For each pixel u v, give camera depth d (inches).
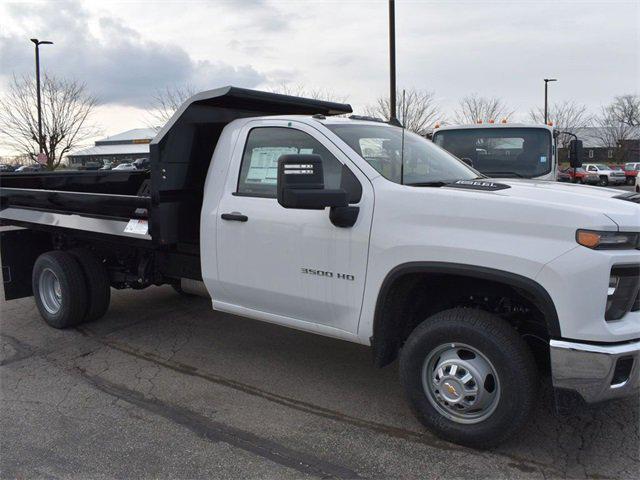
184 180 188.5
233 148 174.6
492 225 122.0
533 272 116.5
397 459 128.2
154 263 211.2
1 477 123.3
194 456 131.1
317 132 155.5
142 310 255.3
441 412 134.1
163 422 148.1
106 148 2233.0
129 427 145.6
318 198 131.1
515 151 340.5
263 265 161.0
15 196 243.0
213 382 174.2
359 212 141.2
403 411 152.8
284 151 161.9
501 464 124.9
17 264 242.5
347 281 144.0
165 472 124.6
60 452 133.7
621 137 2454.5
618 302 115.4
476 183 142.0
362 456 129.9
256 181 167.2
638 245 116.5
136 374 181.2
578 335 114.1
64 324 223.6
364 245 139.6
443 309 144.9
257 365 187.8
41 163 1238.3
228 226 168.6
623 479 118.6
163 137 178.7
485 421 127.1
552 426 140.9
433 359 133.8
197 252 193.0
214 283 176.4
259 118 171.5
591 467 123.3
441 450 131.5
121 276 231.1
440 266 127.3
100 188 287.0
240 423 147.0
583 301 112.8
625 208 118.6
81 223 210.4
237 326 230.7
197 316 245.4
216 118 194.4
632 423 141.9
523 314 136.6
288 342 210.4
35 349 205.8
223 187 173.8
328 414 151.6
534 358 130.6
